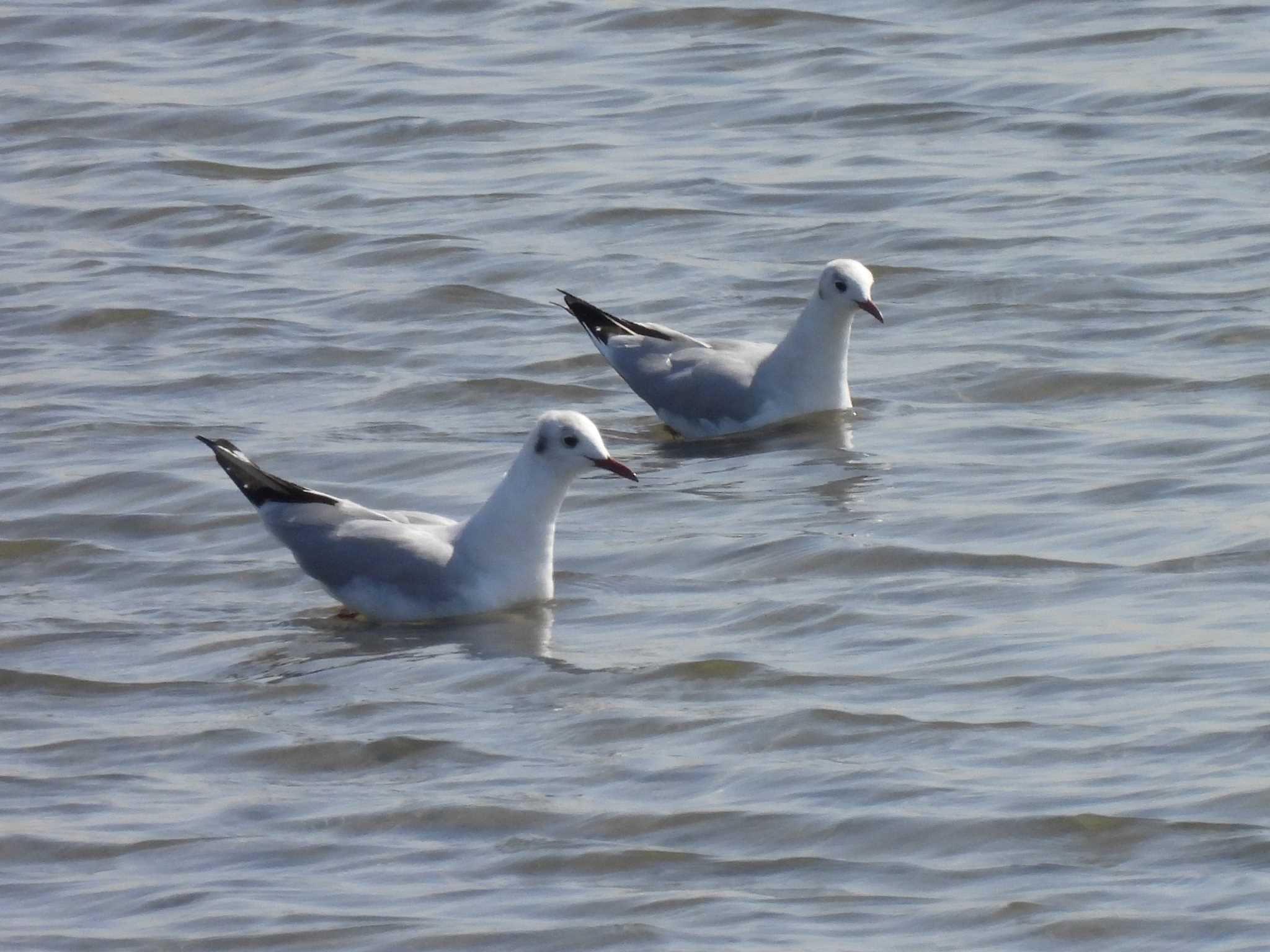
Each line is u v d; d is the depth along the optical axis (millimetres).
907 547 15297
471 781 12203
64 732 13203
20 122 27984
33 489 17312
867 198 23906
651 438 18562
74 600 15375
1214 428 17344
